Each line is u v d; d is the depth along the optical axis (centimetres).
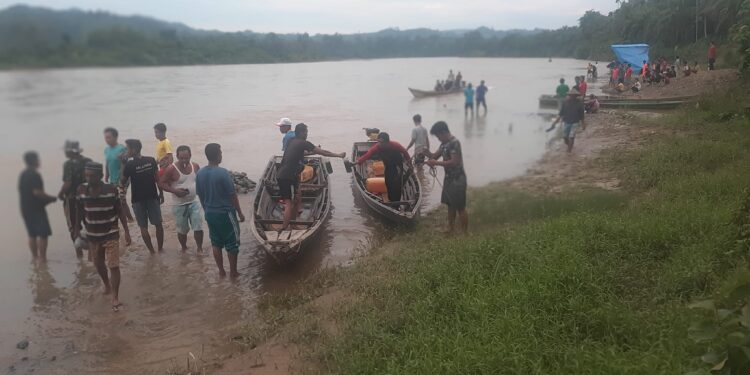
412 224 923
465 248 670
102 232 638
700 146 1084
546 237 652
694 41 4384
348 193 1191
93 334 601
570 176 1168
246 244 884
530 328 443
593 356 387
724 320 343
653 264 557
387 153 955
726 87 1722
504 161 1392
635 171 1049
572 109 1410
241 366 505
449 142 816
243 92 2733
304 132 848
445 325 487
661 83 2795
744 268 445
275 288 720
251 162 1512
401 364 439
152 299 686
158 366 532
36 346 575
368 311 559
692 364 349
